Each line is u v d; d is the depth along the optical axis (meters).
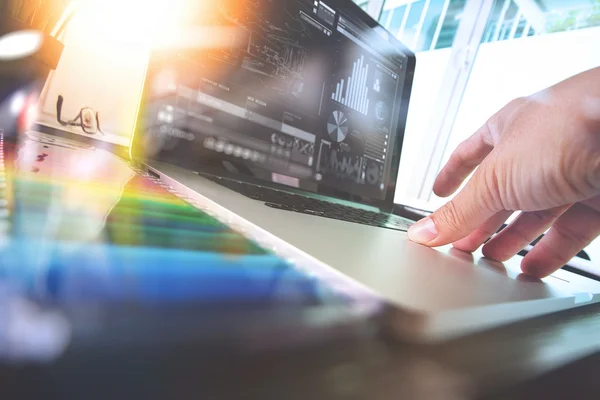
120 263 0.15
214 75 0.55
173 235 0.20
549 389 0.13
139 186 0.33
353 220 0.47
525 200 0.31
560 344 0.18
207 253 0.18
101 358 0.09
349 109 0.74
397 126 0.84
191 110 0.53
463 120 1.70
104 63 0.62
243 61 0.58
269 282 0.16
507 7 1.62
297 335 0.12
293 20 0.63
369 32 0.76
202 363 0.10
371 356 0.12
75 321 0.10
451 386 0.12
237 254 0.19
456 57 1.70
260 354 0.11
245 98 0.59
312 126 0.68
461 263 0.31
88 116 0.61
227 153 0.56
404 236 0.41
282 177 0.63
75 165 0.37
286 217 0.31
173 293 0.13
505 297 0.20
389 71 0.81
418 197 1.75
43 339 0.09
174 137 0.51
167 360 0.09
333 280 0.16
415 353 0.13
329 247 0.22
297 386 0.10
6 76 0.43
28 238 0.15
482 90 1.67
